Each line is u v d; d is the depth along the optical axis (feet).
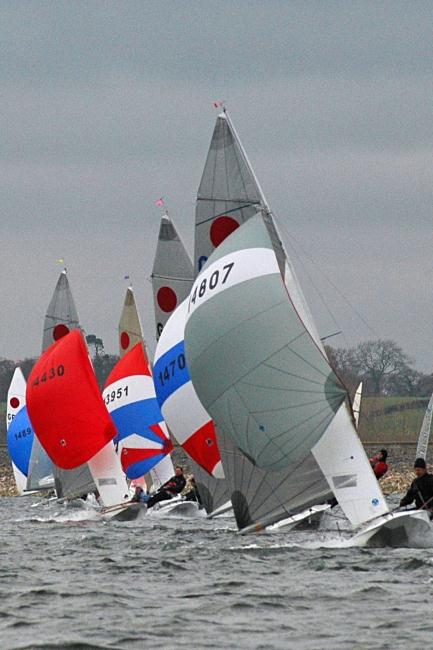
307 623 189.98
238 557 273.54
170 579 240.32
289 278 297.33
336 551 275.39
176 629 186.50
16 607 208.85
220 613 199.21
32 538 360.69
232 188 346.95
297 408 283.59
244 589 222.69
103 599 214.90
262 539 315.37
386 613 196.65
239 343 289.12
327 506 333.83
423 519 274.57
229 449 301.22
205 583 232.73
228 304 291.38
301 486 289.33
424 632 181.57
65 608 206.80
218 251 299.58
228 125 347.36
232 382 290.56
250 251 293.84
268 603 207.10
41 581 243.40
